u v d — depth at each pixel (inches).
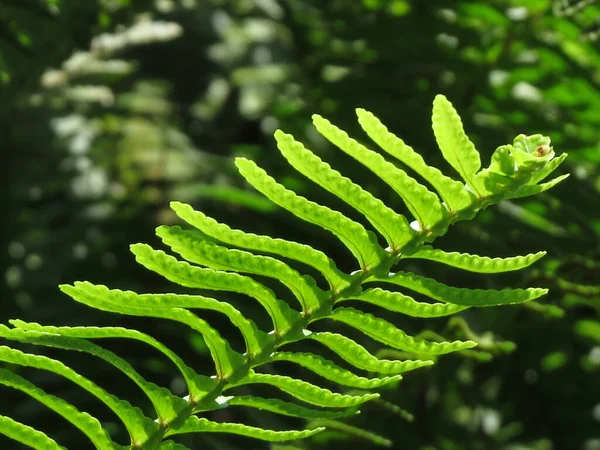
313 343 42.9
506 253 46.8
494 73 54.2
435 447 43.6
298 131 57.2
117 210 69.3
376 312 42.2
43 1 46.0
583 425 49.1
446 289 22.5
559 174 49.4
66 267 60.1
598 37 50.0
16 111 55.1
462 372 48.4
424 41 55.0
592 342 47.8
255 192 55.6
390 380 23.2
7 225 58.2
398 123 54.1
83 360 49.4
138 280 59.4
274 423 44.1
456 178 50.5
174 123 91.1
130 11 49.4
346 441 40.4
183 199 73.2
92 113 65.1
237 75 98.6
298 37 69.3
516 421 49.0
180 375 49.1
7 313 54.5
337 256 51.2
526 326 45.3
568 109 53.3
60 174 61.8
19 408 49.7
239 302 46.7
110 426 48.1
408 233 22.4
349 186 22.0
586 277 42.6
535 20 52.1
